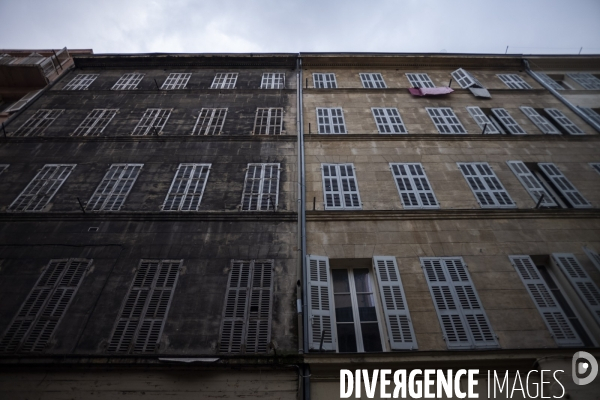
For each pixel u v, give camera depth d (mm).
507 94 18578
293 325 9312
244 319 9398
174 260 10742
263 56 20891
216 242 11227
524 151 14852
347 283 10773
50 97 18141
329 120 16531
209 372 8406
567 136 15422
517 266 10672
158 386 8164
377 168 13953
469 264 10766
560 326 9281
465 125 16391
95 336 9031
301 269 10391
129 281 10227
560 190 13258
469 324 9367
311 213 12062
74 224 11742
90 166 14008
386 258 10844
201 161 14188
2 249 10969
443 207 12492
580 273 10414
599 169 14086
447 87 18500
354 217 11977
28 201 12609
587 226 11836
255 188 13086
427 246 11227
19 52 22156
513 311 9656
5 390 8078
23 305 9625
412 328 9258
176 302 9766
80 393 8039
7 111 17906
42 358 8539
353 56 20703
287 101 17766
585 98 18969
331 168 13930
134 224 11742
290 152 14602
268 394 8086
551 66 21531
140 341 8953
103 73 20422
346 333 9625
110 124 16328
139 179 13430
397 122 16500
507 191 13102
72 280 10227
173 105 17516
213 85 19281
